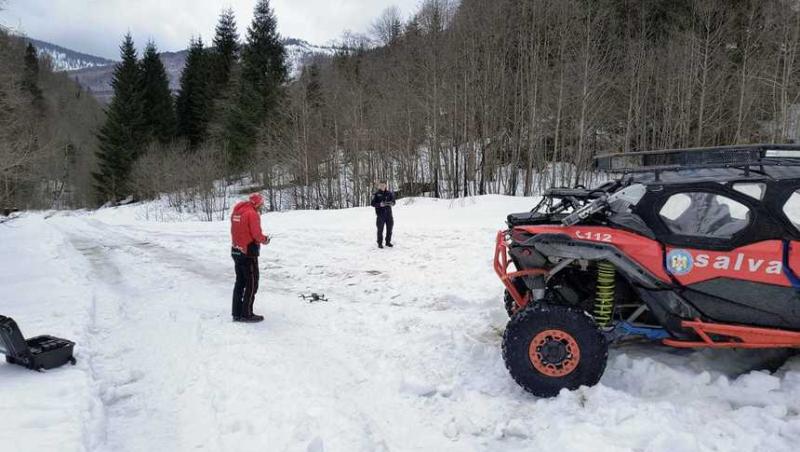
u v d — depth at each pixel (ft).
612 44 104.17
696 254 12.28
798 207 11.94
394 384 13.53
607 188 16.83
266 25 151.12
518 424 10.97
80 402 12.23
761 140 93.20
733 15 97.81
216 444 10.79
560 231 13.25
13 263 36.32
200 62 180.65
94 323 20.10
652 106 108.27
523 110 95.76
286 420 11.56
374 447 10.48
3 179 64.28
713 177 12.80
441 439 10.90
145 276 30.89
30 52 219.61
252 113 142.41
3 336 14.47
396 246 36.70
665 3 113.29
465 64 96.12
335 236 43.80
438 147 97.40
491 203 60.54
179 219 119.03
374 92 113.39
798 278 11.76
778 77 90.53
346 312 20.81
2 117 55.57
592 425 10.34
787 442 9.58
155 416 12.22
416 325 18.47
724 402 11.23
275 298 23.88
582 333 11.91
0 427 10.86
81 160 193.26
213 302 23.53
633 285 12.64
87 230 62.44
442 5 108.99
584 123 93.56
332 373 14.40
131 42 164.55
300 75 138.72
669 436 9.53
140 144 164.55
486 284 23.72
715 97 98.43
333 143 117.39
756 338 11.99
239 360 15.47
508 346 12.35
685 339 12.57
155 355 16.34
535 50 96.78
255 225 19.34
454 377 13.82
